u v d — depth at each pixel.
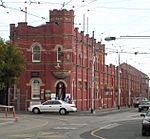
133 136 25.05
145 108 65.38
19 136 24.12
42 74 60.62
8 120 38.66
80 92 65.31
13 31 61.75
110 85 85.75
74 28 62.62
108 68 86.56
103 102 80.56
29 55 60.91
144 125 25.23
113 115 52.25
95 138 23.56
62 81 60.19
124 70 109.00
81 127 32.16
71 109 52.50
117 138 23.69
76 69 63.19
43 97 60.28
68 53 60.28
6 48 54.34
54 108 52.72
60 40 60.47
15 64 55.00
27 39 61.09
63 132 27.39
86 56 69.31
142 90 144.75
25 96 60.62
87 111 61.78
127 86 113.75
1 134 25.48
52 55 60.47
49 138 23.06
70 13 60.66
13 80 55.38
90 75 71.38
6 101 61.72
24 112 55.91
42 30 60.84
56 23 60.28
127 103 111.81
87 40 69.88
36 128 30.69
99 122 38.44
